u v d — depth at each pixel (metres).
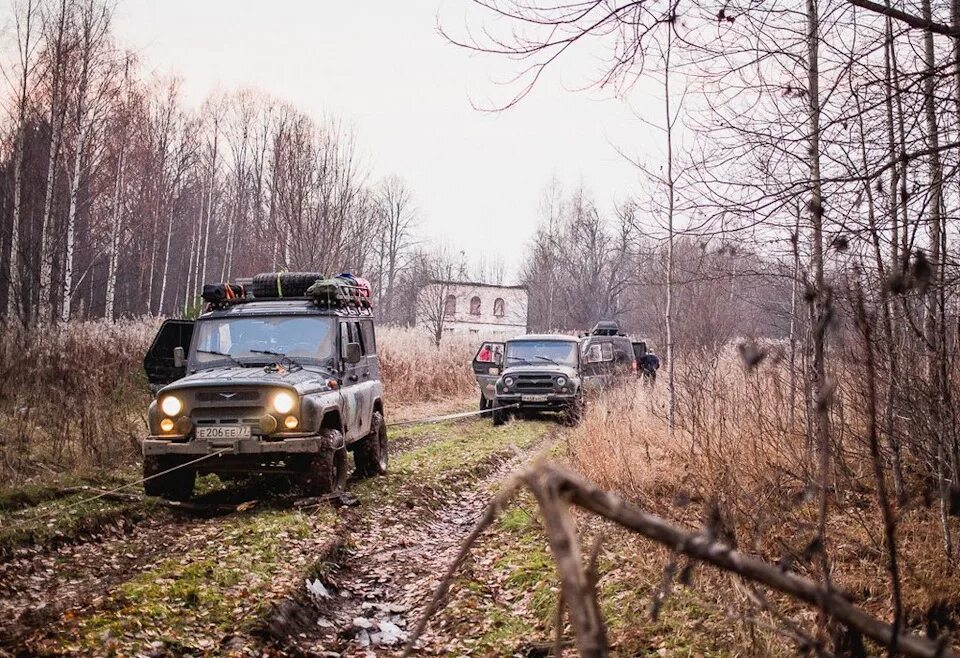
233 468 8.95
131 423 12.12
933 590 4.87
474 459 12.82
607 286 39.81
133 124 32.12
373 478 11.13
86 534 7.60
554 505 1.01
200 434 8.75
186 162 42.88
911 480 6.27
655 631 5.00
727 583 5.23
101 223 31.47
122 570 6.62
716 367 10.20
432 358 26.05
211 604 5.70
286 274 11.07
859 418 6.54
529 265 49.25
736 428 7.90
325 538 7.66
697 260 8.04
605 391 16.02
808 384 6.07
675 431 9.61
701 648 4.66
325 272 22.08
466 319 60.69
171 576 6.20
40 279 22.30
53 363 13.55
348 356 9.87
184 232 53.09
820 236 4.87
